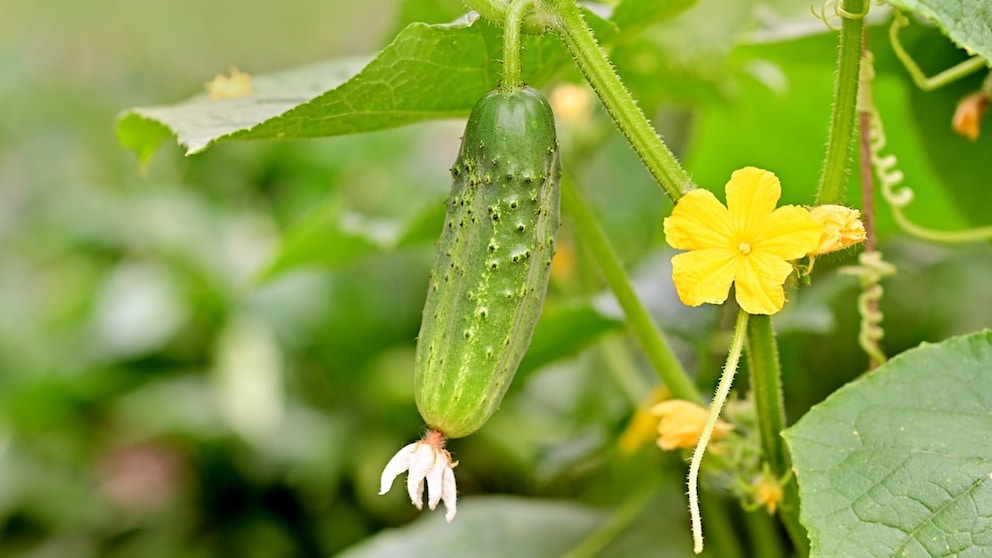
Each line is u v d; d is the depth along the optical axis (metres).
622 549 1.26
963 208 1.17
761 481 0.99
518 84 0.95
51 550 1.83
